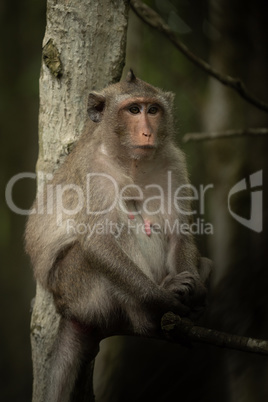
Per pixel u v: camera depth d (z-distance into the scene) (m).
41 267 10.36
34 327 11.03
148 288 9.48
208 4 18.78
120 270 9.60
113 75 10.69
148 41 20.27
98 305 9.87
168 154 10.60
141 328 9.73
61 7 10.45
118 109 10.20
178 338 8.82
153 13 12.10
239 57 17.05
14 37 25.45
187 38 19.83
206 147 18.62
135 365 12.55
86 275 9.92
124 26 10.72
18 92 25.62
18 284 26.61
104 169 10.11
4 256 26.42
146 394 11.59
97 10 10.52
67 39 10.48
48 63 10.53
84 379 10.84
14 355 25.91
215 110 18.16
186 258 10.54
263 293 11.23
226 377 12.05
